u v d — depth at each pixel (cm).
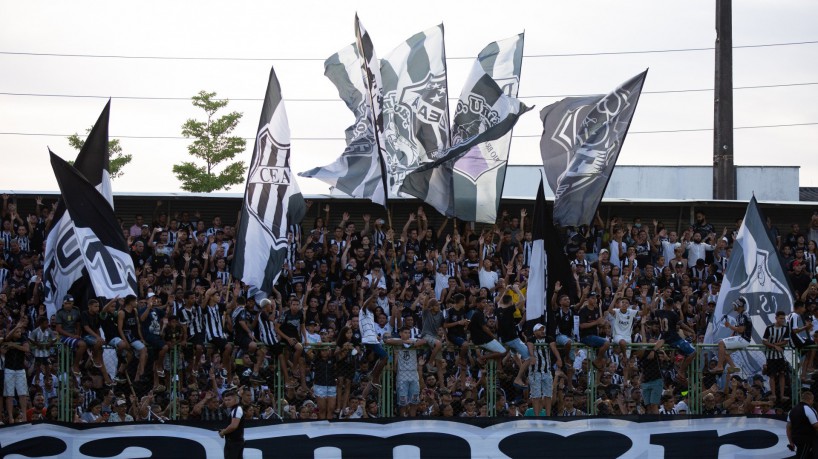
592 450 1984
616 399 2100
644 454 1998
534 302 2127
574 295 2178
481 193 2658
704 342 2367
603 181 2523
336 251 2562
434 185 2642
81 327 1980
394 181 2667
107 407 1939
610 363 2142
